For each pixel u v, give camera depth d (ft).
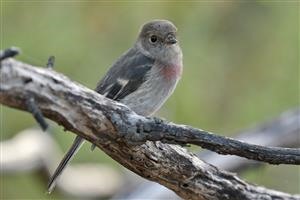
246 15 44.14
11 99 21.03
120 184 44.52
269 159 24.23
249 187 27.48
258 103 44.29
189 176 25.99
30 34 43.16
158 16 42.96
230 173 26.99
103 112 22.85
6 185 47.44
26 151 42.70
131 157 24.62
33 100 21.15
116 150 24.16
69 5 43.09
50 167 43.19
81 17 43.09
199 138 23.71
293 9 44.09
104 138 23.45
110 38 43.32
